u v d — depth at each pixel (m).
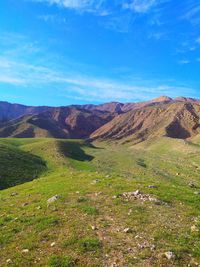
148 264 16.14
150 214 22.88
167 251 17.19
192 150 177.62
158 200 26.11
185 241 18.41
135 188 30.42
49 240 19.56
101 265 16.28
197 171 105.44
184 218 22.14
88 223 21.64
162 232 19.53
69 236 19.70
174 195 28.27
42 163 90.44
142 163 118.81
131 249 17.69
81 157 122.81
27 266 16.72
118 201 26.02
